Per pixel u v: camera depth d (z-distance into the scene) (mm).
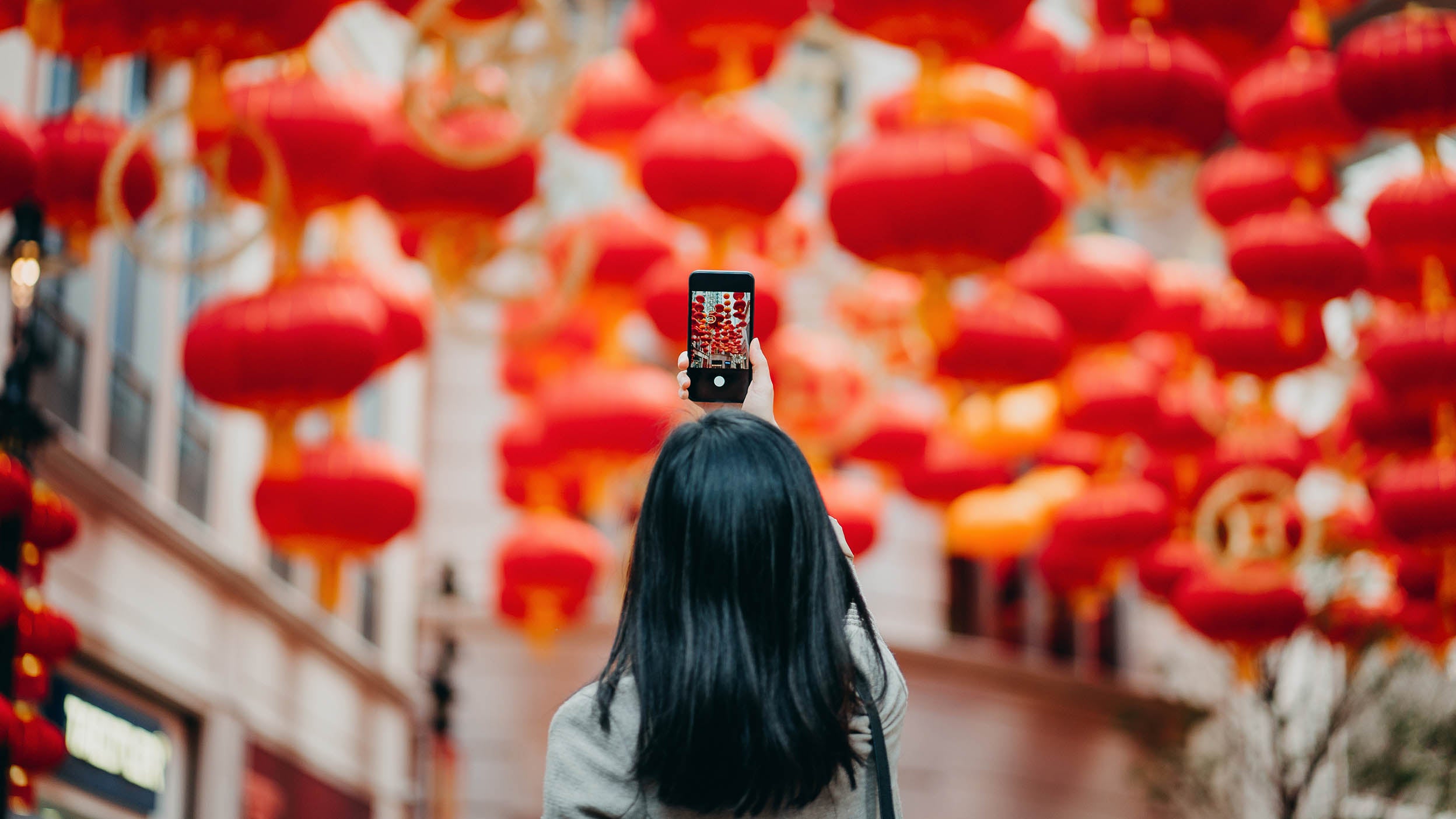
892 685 2070
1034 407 9602
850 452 8781
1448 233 6074
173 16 5074
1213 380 9750
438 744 15289
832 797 1984
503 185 6125
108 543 9672
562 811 1972
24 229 5098
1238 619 8477
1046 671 18188
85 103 5926
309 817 12875
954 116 7402
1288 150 6766
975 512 10914
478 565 16078
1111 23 6148
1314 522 10141
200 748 11016
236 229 11820
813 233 8727
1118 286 7383
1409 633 9539
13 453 4910
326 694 13383
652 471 2096
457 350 16438
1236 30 5820
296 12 5133
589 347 8703
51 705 8984
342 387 5902
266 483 6652
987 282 7691
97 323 9703
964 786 17297
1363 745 13867
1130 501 9250
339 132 6066
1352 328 8531
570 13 15133
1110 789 18578
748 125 6262
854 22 5613
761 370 2426
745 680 1942
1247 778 16844
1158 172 7359
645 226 7555
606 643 15906
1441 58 5668
